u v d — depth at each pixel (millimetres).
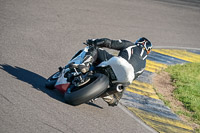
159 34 46625
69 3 52906
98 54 20578
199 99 27000
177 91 27859
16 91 20094
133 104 23500
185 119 22938
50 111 18250
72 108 19438
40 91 21109
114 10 54031
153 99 25312
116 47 19938
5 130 15062
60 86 20562
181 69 34625
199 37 49844
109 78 19469
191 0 77688
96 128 17812
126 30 44656
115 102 20578
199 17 61625
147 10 58688
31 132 15492
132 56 19359
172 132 20406
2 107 17375
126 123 19844
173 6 66500
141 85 27828
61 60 29812
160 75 31672
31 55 29188
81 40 37375
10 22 38344
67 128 16828
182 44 44844
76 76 19625
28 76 23766
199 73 34375
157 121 21578
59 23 41938
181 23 55250
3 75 22609
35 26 38781
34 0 50625
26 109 17797
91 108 20484
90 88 18625
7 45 30641
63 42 35375
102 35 40594
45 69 26453
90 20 45906
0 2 45875
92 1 57188
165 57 38094
